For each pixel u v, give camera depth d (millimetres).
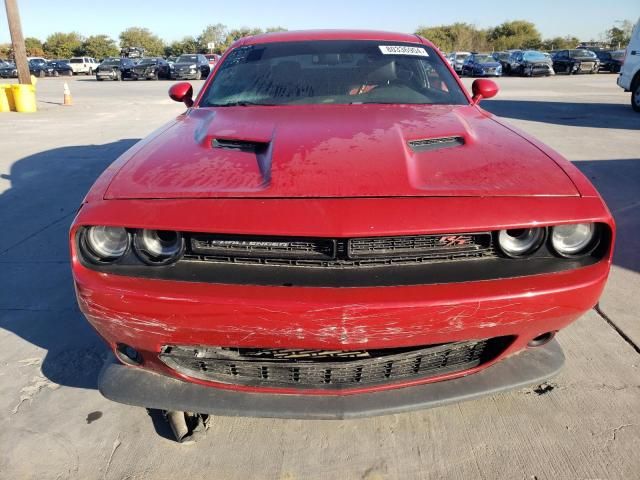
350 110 2389
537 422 1949
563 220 1531
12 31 13344
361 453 1836
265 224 1485
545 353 1882
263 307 1453
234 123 2195
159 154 1910
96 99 15930
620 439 1858
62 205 4723
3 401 2113
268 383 1699
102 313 1553
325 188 1582
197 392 1723
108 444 1892
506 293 1486
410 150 1860
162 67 29531
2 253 3617
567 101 13172
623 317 2637
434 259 1557
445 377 1722
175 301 1479
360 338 1494
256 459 1817
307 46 2951
